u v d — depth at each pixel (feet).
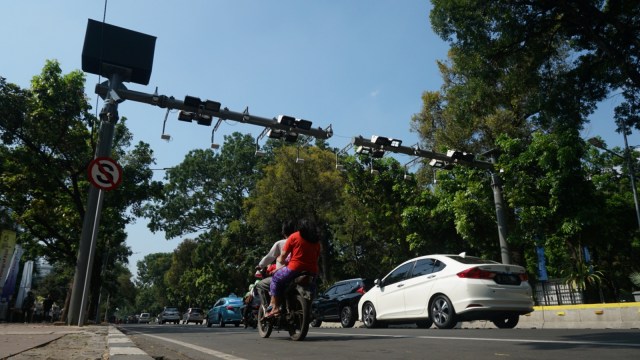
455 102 60.08
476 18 51.65
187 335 29.66
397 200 82.12
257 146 51.93
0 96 60.95
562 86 54.03
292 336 21.07
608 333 22.99
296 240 20.33
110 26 55.67
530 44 53.83
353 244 100.42
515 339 19.34
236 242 143.02
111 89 43.55
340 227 99.55
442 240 75.31
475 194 64.95
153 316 387.14
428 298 33.09
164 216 147.33
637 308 30.86
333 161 105.91
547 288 63.77
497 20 51.88
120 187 79.61
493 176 58.90
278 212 103.35
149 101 45.14
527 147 59.77
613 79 53.42
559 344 16.65
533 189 58.18
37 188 67.87
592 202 55.62
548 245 57.47
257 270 22.95
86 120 66.08
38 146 65.21
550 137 57.11
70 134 64.49
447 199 69.41
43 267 236.22
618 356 12.89
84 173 73.46
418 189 82.23
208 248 155.94
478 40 52.34
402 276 36.86
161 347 19.43
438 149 77.71
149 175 84.12
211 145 48.47
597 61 53.67
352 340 20.70
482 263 31.76
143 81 56.95
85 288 37.06
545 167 55.67
